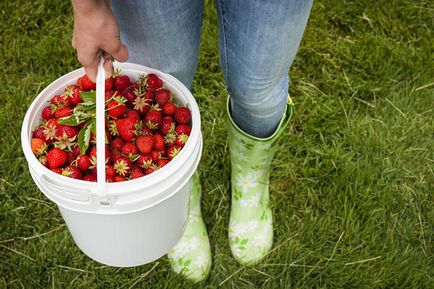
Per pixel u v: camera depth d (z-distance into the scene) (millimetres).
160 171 1137
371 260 1623
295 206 1737
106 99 1281
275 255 1638
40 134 1248
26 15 2129
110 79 1301
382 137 1859
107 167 1215
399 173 1794
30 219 1688
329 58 2066
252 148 1479
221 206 1737
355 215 1693
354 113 1925
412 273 1594
